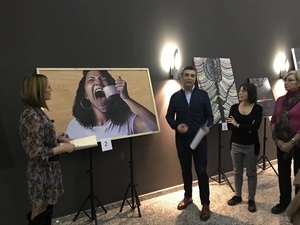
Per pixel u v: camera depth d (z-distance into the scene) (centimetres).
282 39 438
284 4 438
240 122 269
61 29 251
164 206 294
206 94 270
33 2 237
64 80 243
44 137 172
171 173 331
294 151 246
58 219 259
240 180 287
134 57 296
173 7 321
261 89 400
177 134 272
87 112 250
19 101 236
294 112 242
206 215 260
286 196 266
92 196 257
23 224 243
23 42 234
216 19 360
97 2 270
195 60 336
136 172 304
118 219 265
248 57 398
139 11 296
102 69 266
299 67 450
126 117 271
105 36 276
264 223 252
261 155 425
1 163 231
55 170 182
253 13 399
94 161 278
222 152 380
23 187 241
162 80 318
